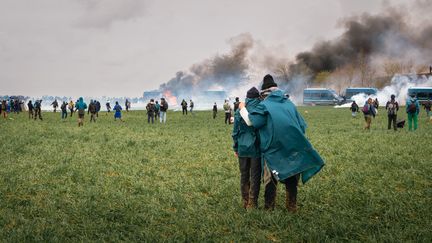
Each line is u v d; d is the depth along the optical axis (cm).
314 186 888
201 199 805
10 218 657
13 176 1012
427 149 1472
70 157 1341
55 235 578
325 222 638
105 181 966
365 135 2080
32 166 1170
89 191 849
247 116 673
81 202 765
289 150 651
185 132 2436
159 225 646
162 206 751
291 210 696
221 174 1062
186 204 766
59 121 3925
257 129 690
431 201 757
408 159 1245
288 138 650
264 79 705
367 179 972
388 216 668
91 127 2959
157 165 1202
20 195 833
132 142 1772
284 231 598
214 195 838
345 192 848
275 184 691
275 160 655
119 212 704
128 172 1086
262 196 813
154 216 686
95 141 1881
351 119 3944
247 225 633
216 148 1585
